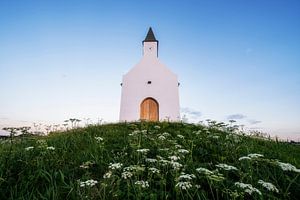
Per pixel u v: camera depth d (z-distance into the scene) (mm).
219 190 4273
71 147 7387
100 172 5348
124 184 4516
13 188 4375
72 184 4375
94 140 8008
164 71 24094
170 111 23000
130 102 23266
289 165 3869
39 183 4664
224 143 7398
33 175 4789
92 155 5984
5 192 4246
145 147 6941
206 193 4180
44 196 4066
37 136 9906
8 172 4863
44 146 6121
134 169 4363
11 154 5859
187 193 3961
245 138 9492
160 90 23547
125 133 9781
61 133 10695
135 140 7598
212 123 9164
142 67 24172
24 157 5766
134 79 23859
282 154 7430
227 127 8789
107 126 12289
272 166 5613
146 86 23656
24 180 4652
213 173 3959
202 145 7520
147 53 24766
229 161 6031
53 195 4012
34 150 6469
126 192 4199
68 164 5711
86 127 12047
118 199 4059
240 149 6969
